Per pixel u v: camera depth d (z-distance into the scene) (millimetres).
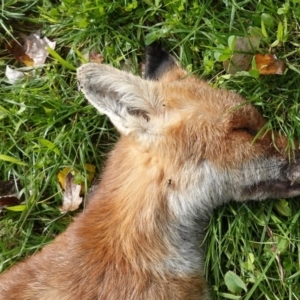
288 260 726
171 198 703
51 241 799
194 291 726
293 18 764
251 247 738
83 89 667
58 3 886
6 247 847
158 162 696
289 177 705
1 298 712
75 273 701
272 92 757
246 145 695
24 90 853
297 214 725
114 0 831
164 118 698
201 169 697
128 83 686
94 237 711
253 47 758
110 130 836
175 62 761
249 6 798
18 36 901
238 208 738
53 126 843
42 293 702
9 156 843
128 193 708
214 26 787
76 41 857
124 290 693
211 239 740
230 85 771
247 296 725
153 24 838
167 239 712
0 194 855
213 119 695
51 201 845
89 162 838
